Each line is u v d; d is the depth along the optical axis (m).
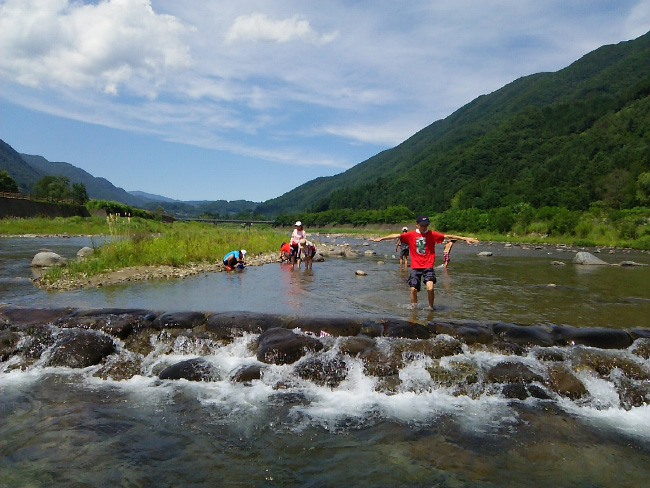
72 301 7.55
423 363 5.24
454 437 4.04
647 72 167.12
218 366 5.41
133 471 3.49
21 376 5.35
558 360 5.33
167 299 7.84
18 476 3.40
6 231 33.88
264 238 22.48
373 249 27.31
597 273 13.56
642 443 3.98
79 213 57.16
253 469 3.53
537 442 3.96
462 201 98.75
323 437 4.04
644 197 58.09
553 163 104.56
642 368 5.08
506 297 8.68
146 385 5.14
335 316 6.39
